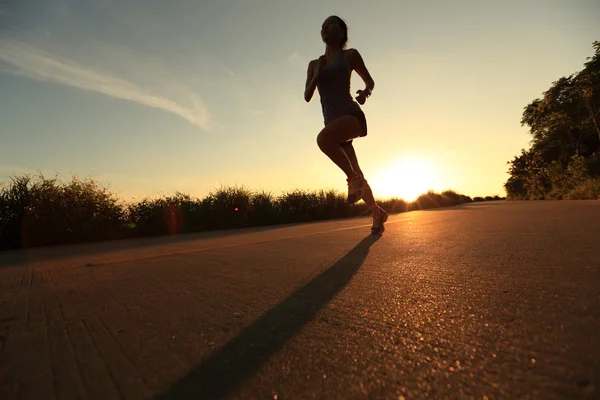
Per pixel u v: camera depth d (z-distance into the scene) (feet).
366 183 10.88
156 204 24.70
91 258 10.08
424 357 2.50
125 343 3.07
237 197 29.43
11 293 5.35
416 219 17.20
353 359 2.56
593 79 69.31
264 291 4.74
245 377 2.37
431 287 4.38
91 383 2.35
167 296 4.70
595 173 68.13
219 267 6.79
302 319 3.51
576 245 6.69
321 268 6.14
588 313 3.07
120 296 4.81
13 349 2.99
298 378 2.32
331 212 37.17
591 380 2.02
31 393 2.23
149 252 10.54
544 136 97.81
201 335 3.20
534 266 5.12
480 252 6.66
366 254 7.38
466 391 2.03
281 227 21.09
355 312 3.62
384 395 2.06
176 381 2.35
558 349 2.44
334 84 10.02
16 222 18.65
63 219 19.45
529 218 13.70
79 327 3.54
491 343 2.63
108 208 21.79
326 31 10.38
